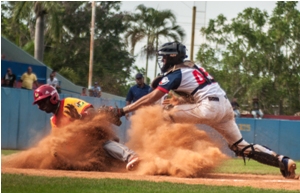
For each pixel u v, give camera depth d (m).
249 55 59.19
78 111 13.25
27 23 74.31
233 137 13.83
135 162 12.86
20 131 26.64
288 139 31.12
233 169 17.28
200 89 13.14
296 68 59.53
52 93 13.20
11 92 26.31
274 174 15.53
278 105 58.53
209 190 9.55
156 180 11.12
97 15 78.31
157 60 13.64
